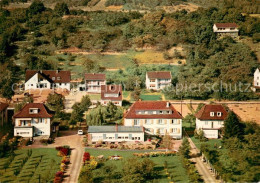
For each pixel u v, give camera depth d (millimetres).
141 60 190625
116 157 92188
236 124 101188
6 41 195375
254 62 180625
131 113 108250
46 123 106812
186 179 81750
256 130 99812
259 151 90438
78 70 179125
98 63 187000
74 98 147625
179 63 186250
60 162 90188
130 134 103312
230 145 95375
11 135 107000
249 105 144750
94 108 126062
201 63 180500
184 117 126250
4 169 85500
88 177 78062
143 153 95000
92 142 102812
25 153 95188
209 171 86562
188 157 94312
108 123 118750
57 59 190125
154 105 109438
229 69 171875
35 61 177250
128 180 78750
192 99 150250
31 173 83812
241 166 83125
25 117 105938
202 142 104500
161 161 91562
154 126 107750
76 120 118500
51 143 103062
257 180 78562
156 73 164500
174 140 106938
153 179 82000
